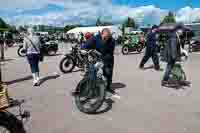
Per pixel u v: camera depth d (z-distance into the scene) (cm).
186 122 455
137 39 2005
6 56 1762
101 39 584
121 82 796
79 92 519
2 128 335
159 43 1470
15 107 538
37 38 749
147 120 466
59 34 5425
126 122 457
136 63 1282
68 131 421
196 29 2345
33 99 605
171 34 714
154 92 665
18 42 3766
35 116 488
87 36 700
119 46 2855
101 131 420
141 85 751
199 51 1928
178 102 575
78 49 984
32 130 424
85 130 425
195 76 886
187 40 2066
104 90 505
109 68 616
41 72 1013
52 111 517
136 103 567
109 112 509
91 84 511
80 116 489
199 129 426
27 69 1109
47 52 1748
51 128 433
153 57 1038
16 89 709
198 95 633
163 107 539
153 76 902
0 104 337
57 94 652
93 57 544
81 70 1010
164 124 447
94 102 511
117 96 619
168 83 749
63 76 919
